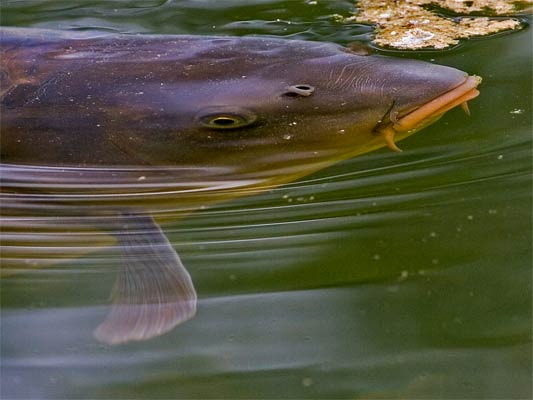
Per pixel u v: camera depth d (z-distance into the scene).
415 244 0.59
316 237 0.59
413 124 0.59
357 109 0.59
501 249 0.59
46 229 0.59
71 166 0.59
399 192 0.60
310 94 0.60
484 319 0.57
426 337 0.57
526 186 0.60
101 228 0.59
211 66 0.61
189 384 0.55
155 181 0.59
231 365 0.56
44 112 0.60
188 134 0.59
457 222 0.60
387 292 0.58
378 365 0.56
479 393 0.55
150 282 0.57
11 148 0.59
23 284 0.58
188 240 0.59
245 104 0.60
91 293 0.58
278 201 0.60
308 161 0.59
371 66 0.61
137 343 0.57
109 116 0.60
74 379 0.56
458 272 0.59
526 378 0.55
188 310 0.56
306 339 0.57
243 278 0.58
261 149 0.59
